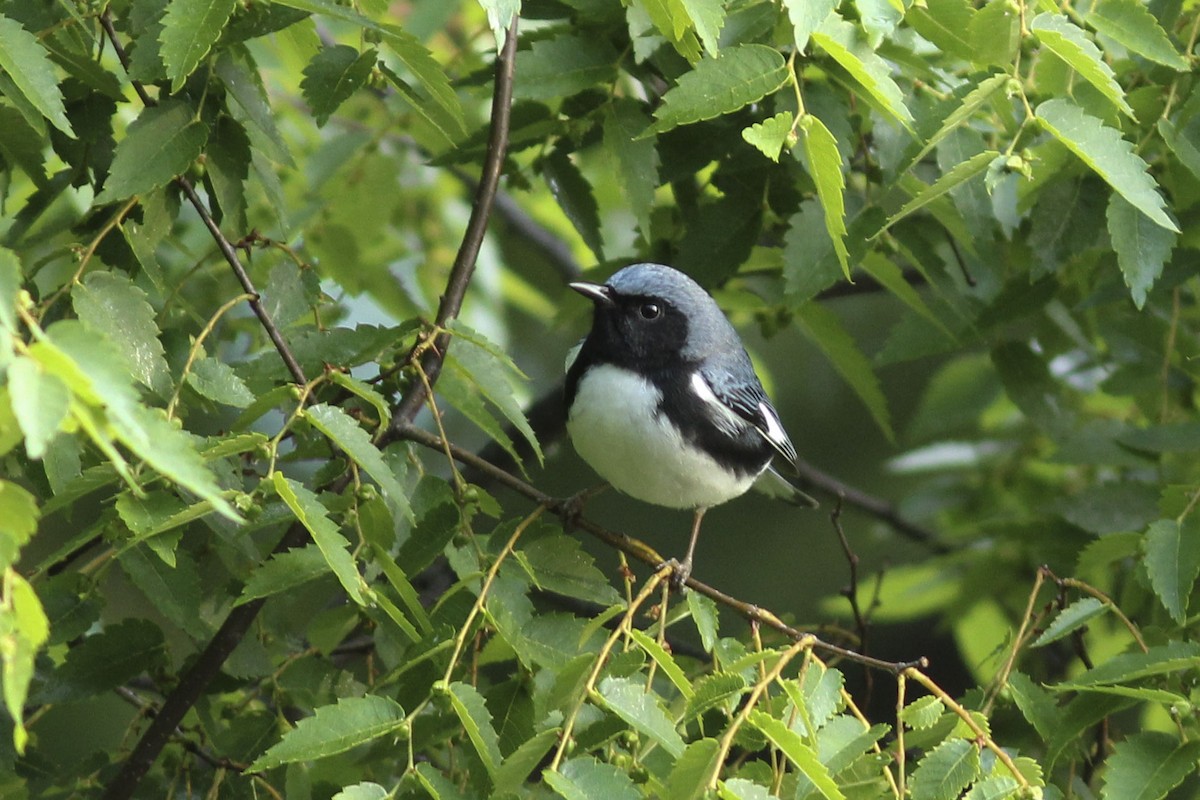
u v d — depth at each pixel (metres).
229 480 7.70
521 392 14.02
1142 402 12.23
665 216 12.15
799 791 6.44
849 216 9.50
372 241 13.21
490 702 7.38
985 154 7.46
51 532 12.88
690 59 8.27
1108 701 7.79
